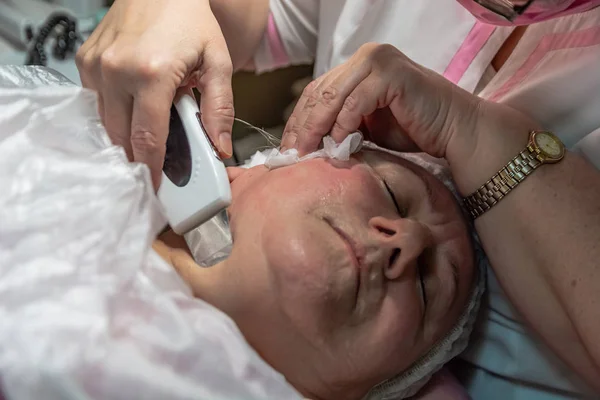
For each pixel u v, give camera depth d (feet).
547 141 1.86
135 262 1.32
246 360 1.35
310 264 1.67
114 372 1.16
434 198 1.96
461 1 1.81
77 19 4.21
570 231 1.77
